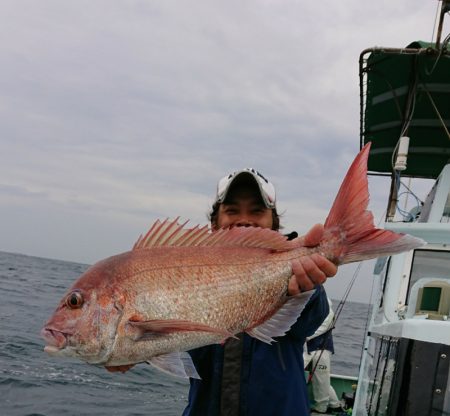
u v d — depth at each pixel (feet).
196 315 2.96
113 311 2.84
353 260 3.06
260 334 3.11
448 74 7.45
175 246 3.10
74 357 2.86
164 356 2.83
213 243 3.18
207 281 3.02
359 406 6.33
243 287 3.09
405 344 3.83
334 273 3.11
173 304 2.91
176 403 11.66
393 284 5.47
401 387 3.78
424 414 3.59
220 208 4.09
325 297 3.60
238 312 3.08
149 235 3.09
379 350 5.40
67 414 10.02
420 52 6.95
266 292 3.15
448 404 3.51
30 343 16.63
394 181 7.81
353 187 3.14
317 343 8.00
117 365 2.91
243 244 3.23
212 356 3.55
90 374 13.44
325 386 8.48
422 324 3.77
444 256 5.96
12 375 12.28
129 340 2.81
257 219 3.97
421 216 8.06
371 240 3.03
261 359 3.42
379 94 8.34
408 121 7.63
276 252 3.24
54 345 2.85
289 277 3.20
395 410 3.83
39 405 10.36
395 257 5.61
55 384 12.01
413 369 3.71
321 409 8.46
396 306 5.33
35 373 12.77
